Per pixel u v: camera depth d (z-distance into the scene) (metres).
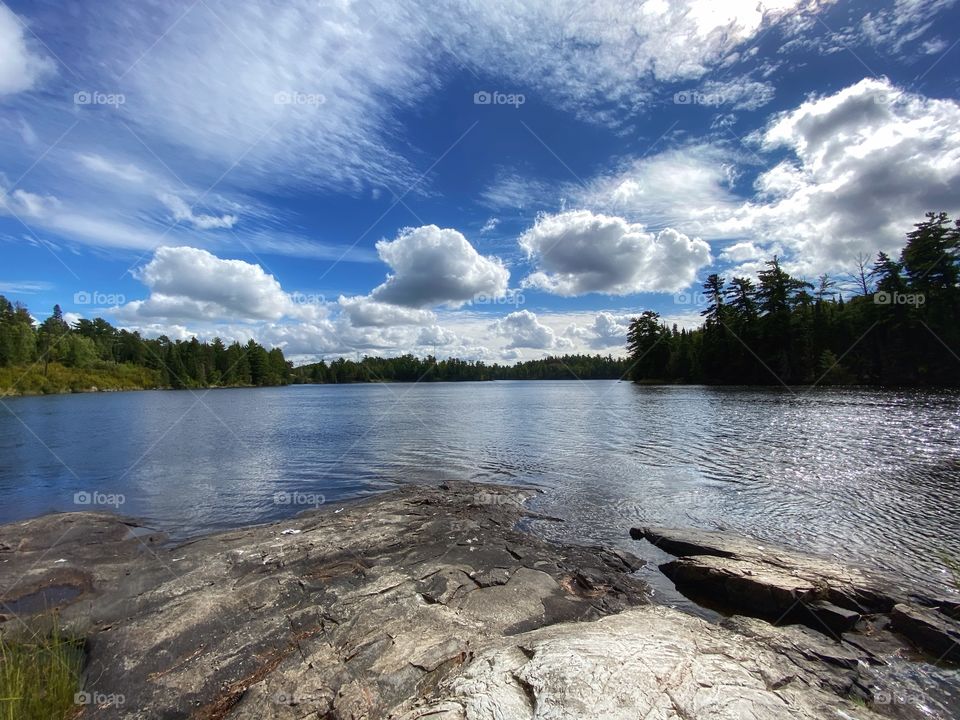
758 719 3.97
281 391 125.56
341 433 35.09
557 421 39.91
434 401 77.31
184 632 7.05
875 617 7.50
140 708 5.50
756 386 68.56
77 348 102.56
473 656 5.63
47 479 20.34
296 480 19.69
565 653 4.99
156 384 114.50
